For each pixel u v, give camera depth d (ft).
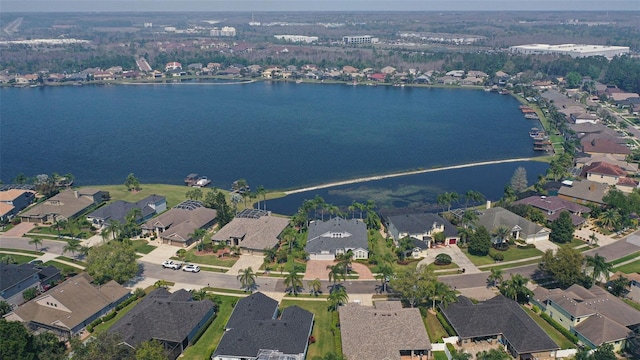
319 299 394.73
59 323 342.44
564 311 346.95
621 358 319.68
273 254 454.81
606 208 561.02
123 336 318.45
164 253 476.95
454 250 479.41
